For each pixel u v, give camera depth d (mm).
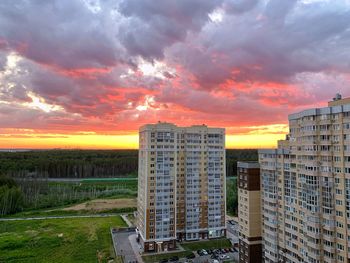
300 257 83125
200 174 142000
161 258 116625
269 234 95938
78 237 140375
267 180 97625
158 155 127062
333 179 74750
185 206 139375
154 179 126125
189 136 141375
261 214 101125
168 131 128625
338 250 73125
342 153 72375
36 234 145125
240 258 105938
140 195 134375
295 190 85812
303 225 81812
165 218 126250
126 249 125500
